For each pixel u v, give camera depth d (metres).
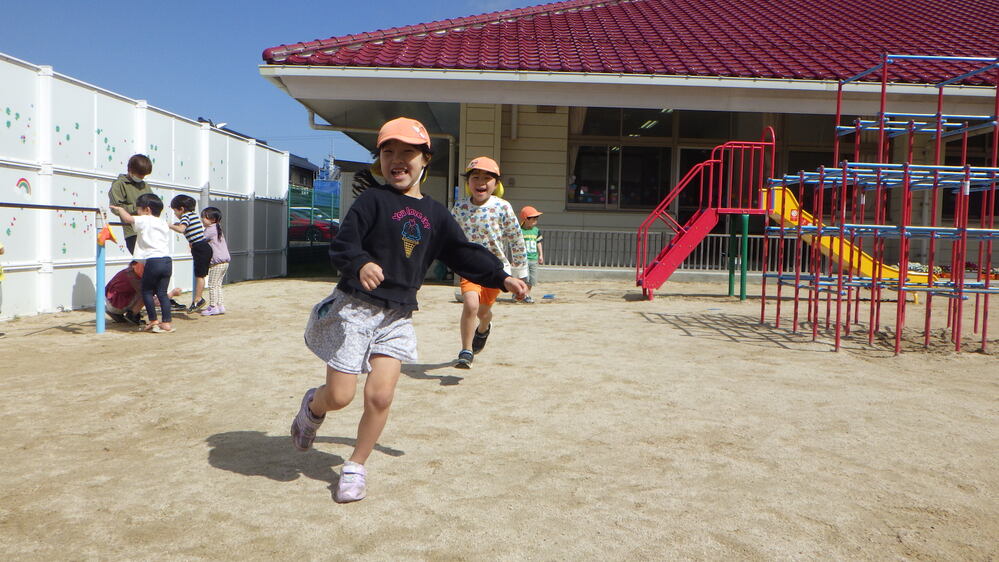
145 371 5.73
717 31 16.09
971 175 7.13
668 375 5.61
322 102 14.06
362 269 2.90
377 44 13.85
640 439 4.00
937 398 4.95
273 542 2.70
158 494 3.18
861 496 3.19
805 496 3.19
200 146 12.89
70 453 3.74
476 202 5.82
